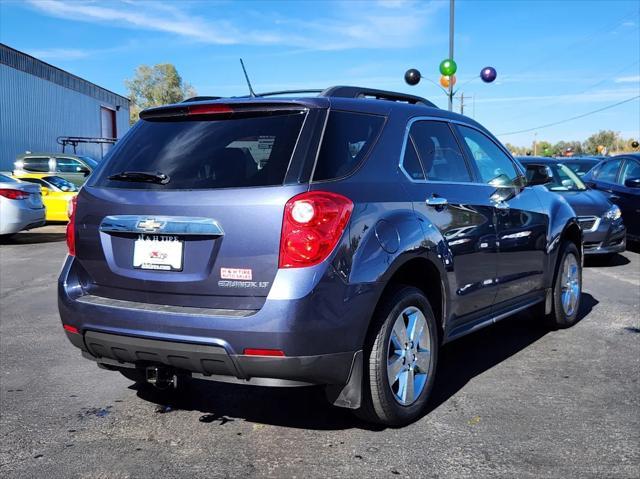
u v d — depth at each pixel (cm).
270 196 302
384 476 298
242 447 332
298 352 295
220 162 326
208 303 310
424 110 417
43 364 478
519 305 496
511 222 464
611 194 1116
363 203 323
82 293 350
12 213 1193
